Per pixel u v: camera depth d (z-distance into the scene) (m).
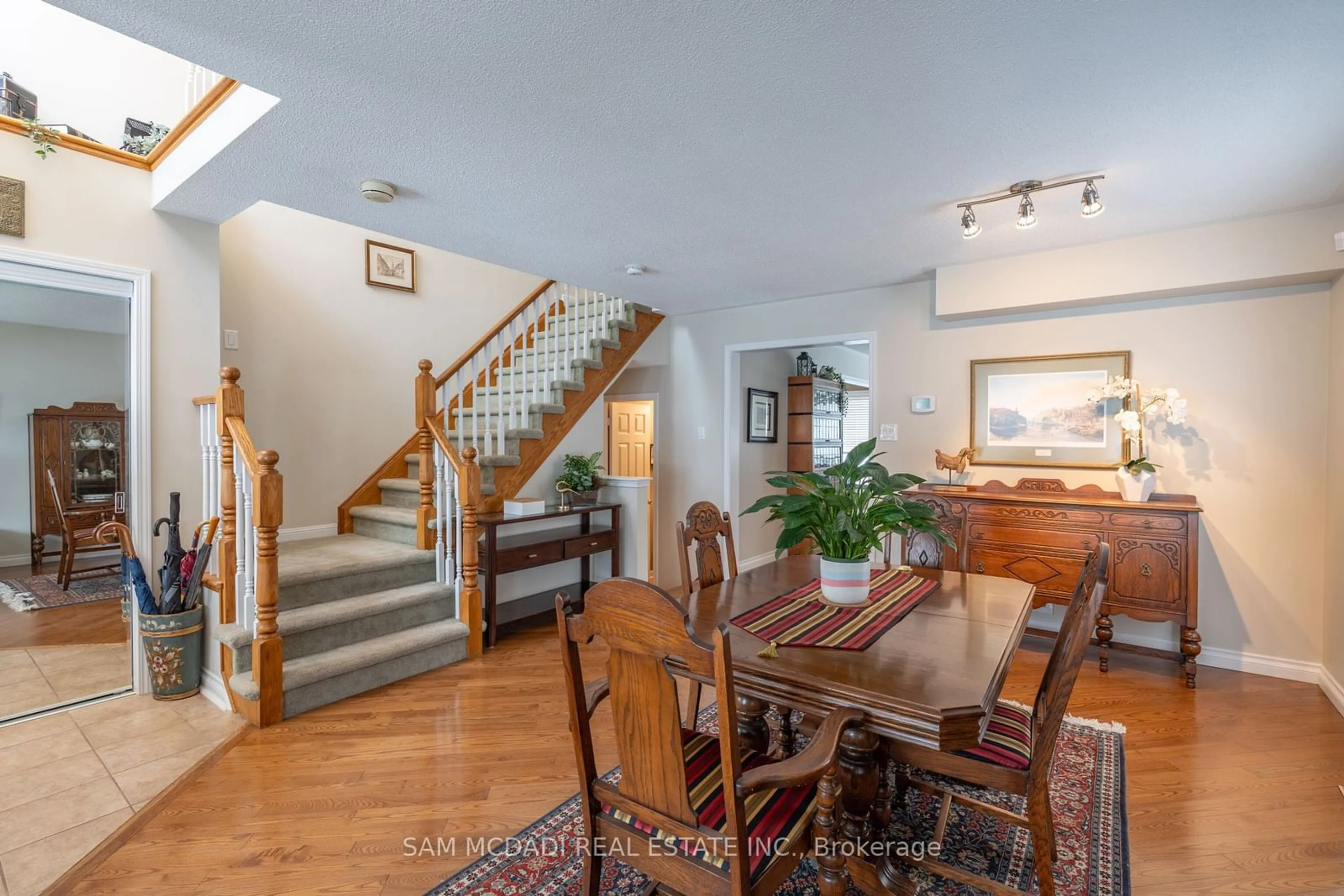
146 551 2.94
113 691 2.97
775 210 2.90
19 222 2.58
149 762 2.40
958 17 1.56
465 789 2.24
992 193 2.70
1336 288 3.04
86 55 3.81
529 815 2.09
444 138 2.22
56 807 2.10
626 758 1.35
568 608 1.38
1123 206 2.86
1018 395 3.90
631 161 2.39
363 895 1.72
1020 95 1.92
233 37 1.65
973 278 3.77
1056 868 1.85
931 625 1.99
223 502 2.87
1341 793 2.23
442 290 5.15
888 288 4.38
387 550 3.83
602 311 5.25
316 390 4.36
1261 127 2.12
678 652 1.18
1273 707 2.94
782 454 6.39
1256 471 3.31
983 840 2.00
